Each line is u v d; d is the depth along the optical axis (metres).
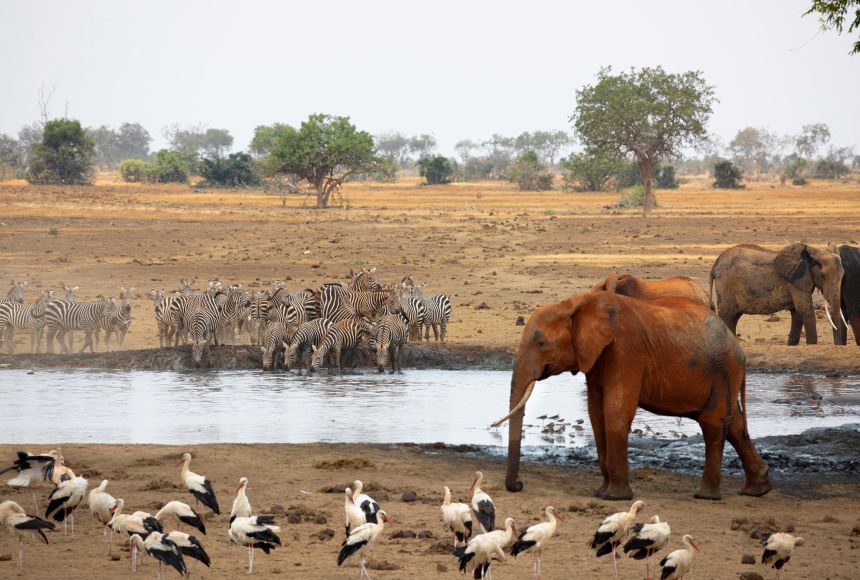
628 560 22.86
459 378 56.12
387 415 45.00
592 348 30.05
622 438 30.09
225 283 90.69
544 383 55.72
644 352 30.55
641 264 101.44
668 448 38.84
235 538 20.84
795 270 60.62
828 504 29.91
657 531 20.36
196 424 42.50
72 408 46.09
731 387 31.05
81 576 20.88
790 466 35.31
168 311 62.59
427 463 34.59
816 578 21.42
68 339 69.50
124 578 20.75
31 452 34.75
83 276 94.25
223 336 68.31
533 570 21.91
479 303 80.44
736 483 33.31
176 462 33.59
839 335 60.88
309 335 59.97
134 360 60.34
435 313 64.75
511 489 30.53
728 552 23.67
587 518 27.22
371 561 22.17
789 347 59.44
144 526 21.00
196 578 20.91
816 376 54.69
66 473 25.94
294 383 54.16
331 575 21.19
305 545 23.86
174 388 52.19
